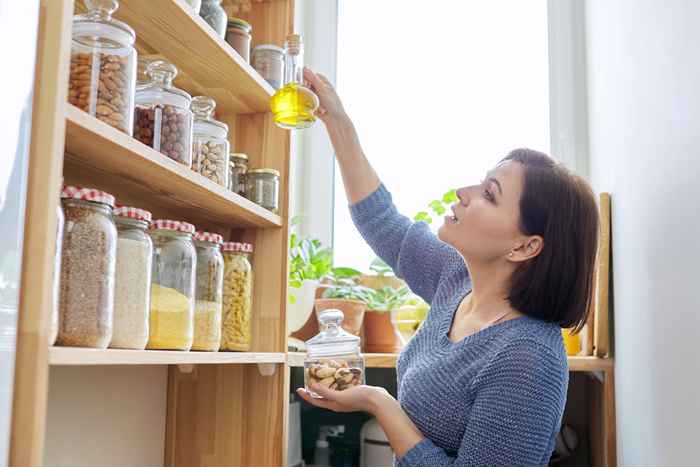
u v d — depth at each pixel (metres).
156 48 1.29
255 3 1.67
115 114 1.00
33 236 0.79
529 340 1.24
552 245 1.31
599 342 1.82
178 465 1.60
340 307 2.00
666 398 1.21
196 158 1.31
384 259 1.66
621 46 1.64
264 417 1.57
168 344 1.17
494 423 1.19
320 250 2.27
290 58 1.45
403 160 2.45
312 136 2.47
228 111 1.65
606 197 1.85
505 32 2.43
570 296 1.32
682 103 1.08
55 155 0.80
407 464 1.24
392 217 1.65
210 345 1.31
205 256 1.33
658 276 1.27
